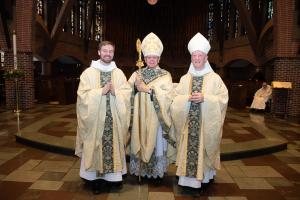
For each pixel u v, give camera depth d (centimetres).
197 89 335
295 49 932
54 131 612
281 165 455
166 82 348
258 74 1248
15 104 984
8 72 870
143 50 357
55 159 467
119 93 337
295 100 941
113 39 1936
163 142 364
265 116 945
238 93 1131
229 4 1630
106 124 337
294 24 922
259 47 1304
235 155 481
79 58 1705
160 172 361
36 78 1245
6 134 629
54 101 1264
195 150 331
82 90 333
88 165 327
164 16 1941
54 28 1359
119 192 346
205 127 326
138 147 355
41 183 372
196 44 326
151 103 350
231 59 1608
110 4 1914
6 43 952
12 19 953
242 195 346
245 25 1299
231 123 754
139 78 347
